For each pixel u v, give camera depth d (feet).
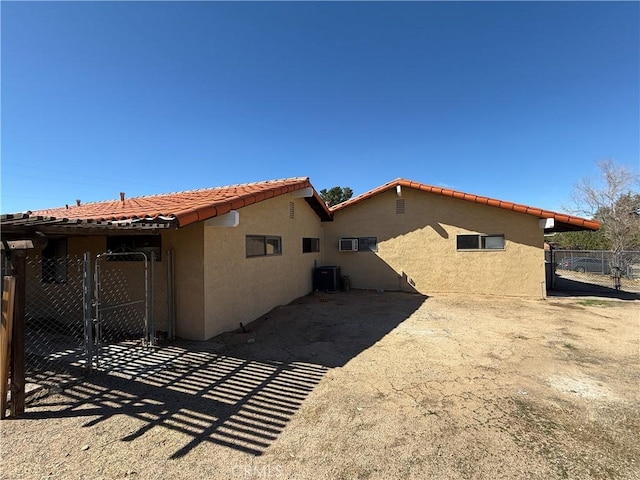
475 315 27.02
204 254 20.26
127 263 21.94
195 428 10.48
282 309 29.48
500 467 8.57
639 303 31.81
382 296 36.65
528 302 32.68
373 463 8.75
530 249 35.47
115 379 14.35
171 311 20.61
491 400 12.28
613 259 54.19
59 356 17.20
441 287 38.70
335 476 8.26
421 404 12.00
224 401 12.34
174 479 8.15
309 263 39.22
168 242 21.11
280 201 31.42
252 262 26.04
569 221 33.53
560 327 22.93
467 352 17.79
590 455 9.05
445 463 8.75
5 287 11.23
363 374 14.89
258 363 16.35
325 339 20.53
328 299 34.65
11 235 11.93
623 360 16.43
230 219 20.04
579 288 42.83
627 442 9.64
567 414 11.23
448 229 38.55
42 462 8.77
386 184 40.45
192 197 26.73
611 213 80.12
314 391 13.16
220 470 8.48
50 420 10.95
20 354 11.29
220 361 16.63
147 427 10.53
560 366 15.65
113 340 20.27
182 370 15.42
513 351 17.89
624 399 12.31
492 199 35.55
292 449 9.37
